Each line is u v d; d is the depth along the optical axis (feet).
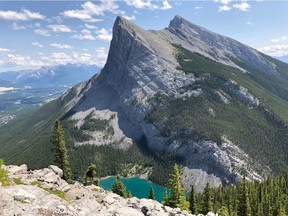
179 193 270.87
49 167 159.22
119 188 320.09
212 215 160.56
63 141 251.60
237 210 334.03
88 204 124.88
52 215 104.01
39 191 121.70
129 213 118.62
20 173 145.38
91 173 276.62
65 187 142.10
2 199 104.01
